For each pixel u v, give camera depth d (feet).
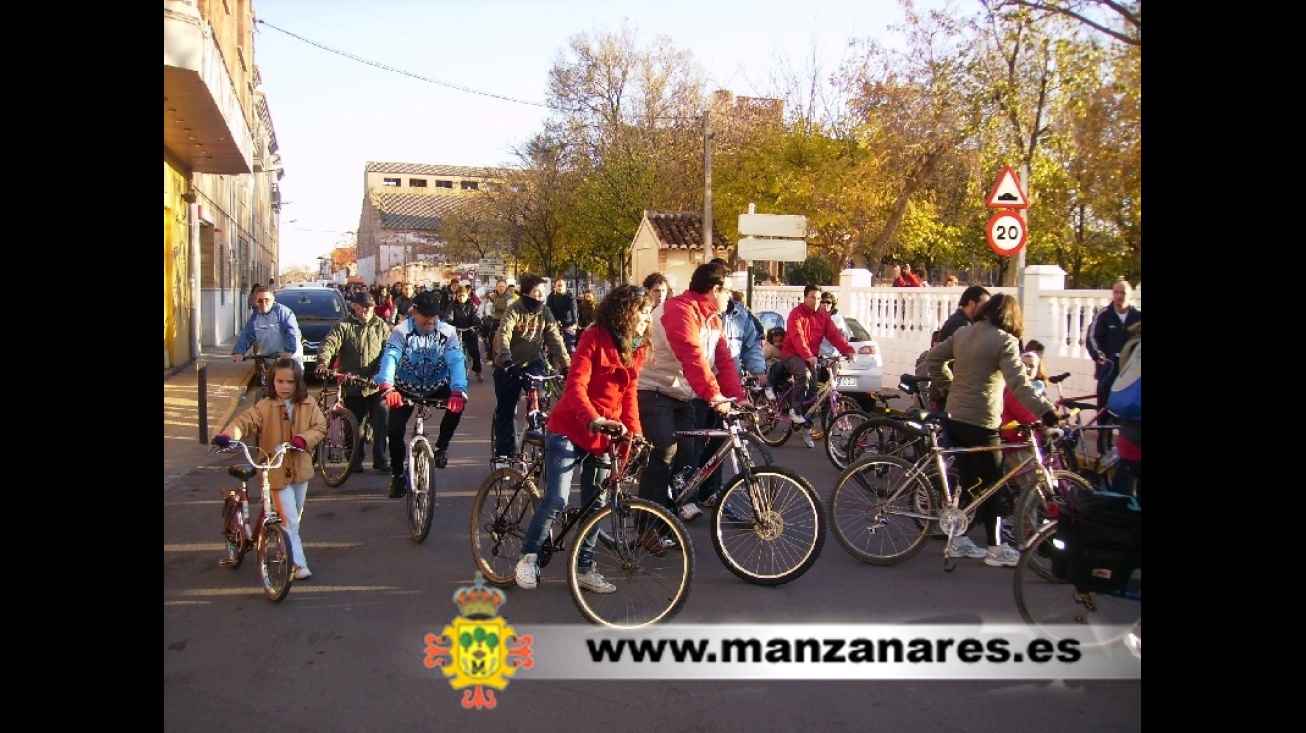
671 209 116.88
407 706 14.19
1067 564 15.51
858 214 75.20
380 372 25.12
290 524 19.81
